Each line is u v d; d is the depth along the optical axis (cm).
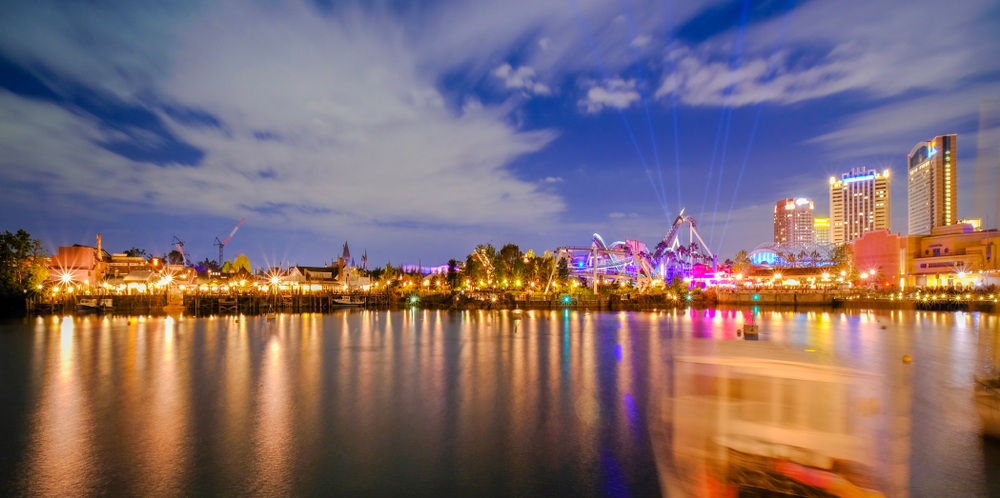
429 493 1458
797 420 1058
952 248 12925
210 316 10100
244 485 1520
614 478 1564
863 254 15362
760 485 1053
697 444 1123
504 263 14512
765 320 8662
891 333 6334
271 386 2995
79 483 1540
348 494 1454
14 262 10206
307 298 12756
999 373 1841
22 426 2153
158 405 2514
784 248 19050
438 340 5644
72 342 5528
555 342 5403
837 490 1025
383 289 15600
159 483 1536
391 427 2112
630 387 2939
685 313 10650
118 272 13388
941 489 1416
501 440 1936
